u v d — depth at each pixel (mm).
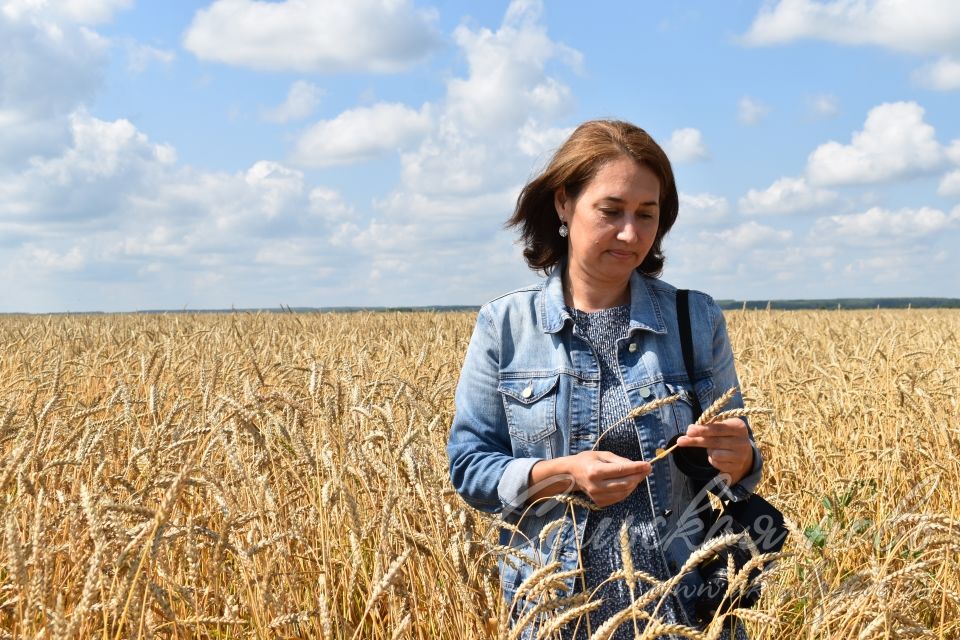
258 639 2998
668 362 2758
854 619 2773
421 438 3602
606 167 2617
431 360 8094
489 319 2918
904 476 5273
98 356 8992
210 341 10133
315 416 4211
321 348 9305
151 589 2914
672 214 2900
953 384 7227
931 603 3586
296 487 3977
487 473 2736
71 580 3205
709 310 2855
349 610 3129
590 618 2629
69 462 3633
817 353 9961
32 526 2984
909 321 16484
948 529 3082
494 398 2887
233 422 3881
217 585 3215
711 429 2490
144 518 3301
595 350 2789
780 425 6043
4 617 3203
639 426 2699
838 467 5688
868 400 6680
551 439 2750
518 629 2295
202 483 3357
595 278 2781
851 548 4000
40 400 6613
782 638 3439
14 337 12055
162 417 5270
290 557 3334
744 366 8305
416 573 3359
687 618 2607
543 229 2977
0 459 3523
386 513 2939
